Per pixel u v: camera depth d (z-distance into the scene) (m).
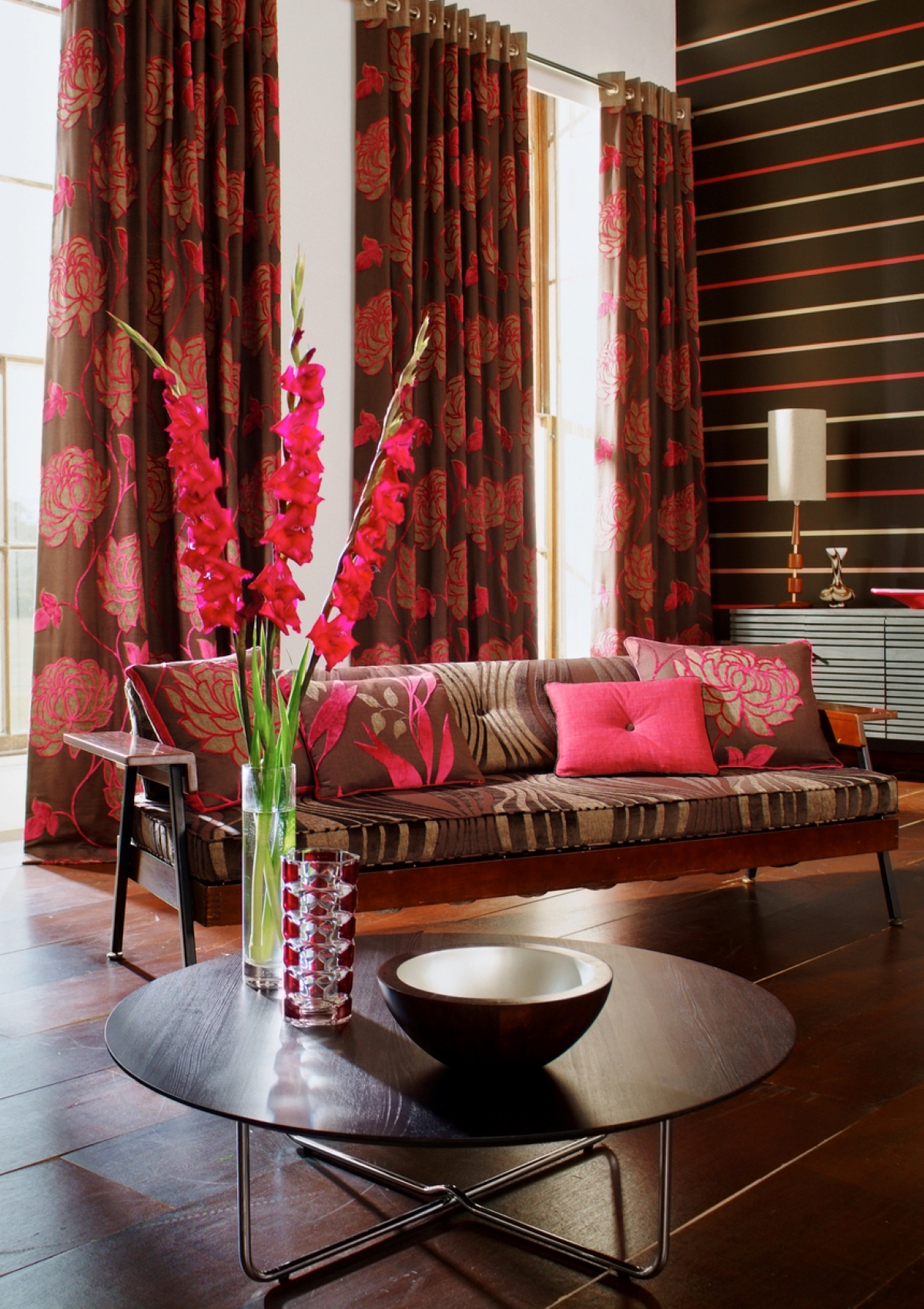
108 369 3.74
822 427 5.37
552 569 5.92
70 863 3.75
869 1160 1.81
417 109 4.69
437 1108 1.21
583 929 3.04
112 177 3.71
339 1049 1.37
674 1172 1.77
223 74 3.97
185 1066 1.31
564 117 5.85
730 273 5.96
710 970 1.64
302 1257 1.51
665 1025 1.43
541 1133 1.14
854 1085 2.09
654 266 5.61
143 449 3.82
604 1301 1.44
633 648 3.55
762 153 5.83
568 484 5.90
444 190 4.71
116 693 3.78
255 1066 1.32
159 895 2.63
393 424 1.60
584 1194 1.70
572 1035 1.25
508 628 4.95
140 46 3.75
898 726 5.16
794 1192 1.71
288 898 1.47
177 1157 1.82
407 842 2.60
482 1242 1.57
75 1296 1.45
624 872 2.84
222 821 2.53
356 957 1.70
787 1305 1.43
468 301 4.82
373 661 4.51
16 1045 2.27
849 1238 1.58
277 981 1.60
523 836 2.72
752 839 2.96
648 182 5.59
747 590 5.97
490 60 4.92
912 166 5.43
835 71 5.61
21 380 6.39
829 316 5.68
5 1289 1.47
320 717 2.94
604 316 5.47
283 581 1.56
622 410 5.45
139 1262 1.53
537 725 3.30
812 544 5.77
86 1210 1.66
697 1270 1.51
